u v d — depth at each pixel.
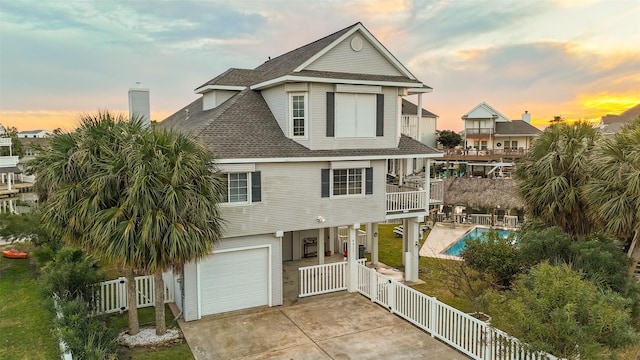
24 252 19.36
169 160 9.66
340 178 14.91
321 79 14.28
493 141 52.03
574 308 7.03
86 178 9.79
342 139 15.00
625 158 11.36
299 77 14.08
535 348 7.36
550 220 14.00
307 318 12.74
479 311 11.91
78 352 8.52
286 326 12.12
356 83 14.88
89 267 12.05
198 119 19.12
